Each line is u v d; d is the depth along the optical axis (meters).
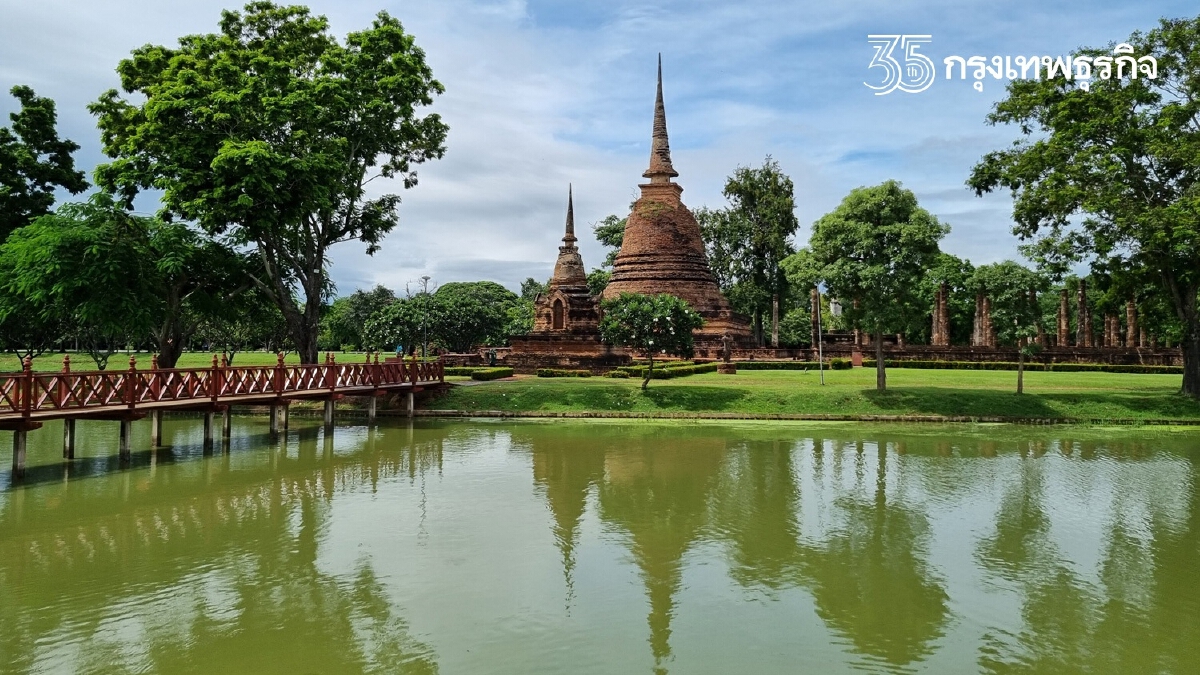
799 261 33.62
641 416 30.91
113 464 20.69
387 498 17.14
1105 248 30.66
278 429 26.72
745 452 23.14
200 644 9.74
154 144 28.69
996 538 14.35
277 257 33.72
